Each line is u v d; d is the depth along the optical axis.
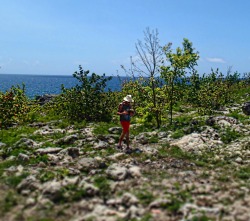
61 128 21.83
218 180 11.59
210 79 40.94
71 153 14.66
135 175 11.71
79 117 25.81
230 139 17.64
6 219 8.52
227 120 21.23
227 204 9.45
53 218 8.68
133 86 30.58
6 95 24.92
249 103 25.44
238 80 52.31
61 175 11.68
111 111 27.02
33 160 13.70
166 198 9.70
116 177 11.41
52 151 14.97
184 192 10.24
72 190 10.35
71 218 8.73
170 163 13.59
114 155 14.36
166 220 8.52
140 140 17.80
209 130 18.92
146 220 8.45
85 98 25.91
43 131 20.22
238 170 12.84
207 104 31.95
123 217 8.62
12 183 10.98
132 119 24.86
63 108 26.70
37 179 11.21
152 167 12.97
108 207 9.39
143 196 9.84
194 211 8.91
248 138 17.45
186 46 37.66
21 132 19.84
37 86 199.62
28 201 9.53
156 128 21.45
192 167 13.18
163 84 23.81
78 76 27.14
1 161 14.02
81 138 17.81
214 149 16.02
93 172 12.07
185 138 17.41
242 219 8.50
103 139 17.64
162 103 23.03
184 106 34.53
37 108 31.00
